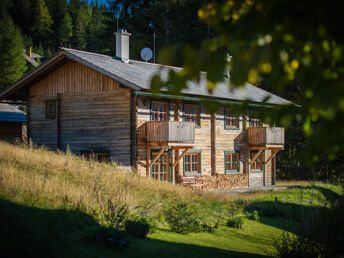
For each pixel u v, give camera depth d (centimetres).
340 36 252
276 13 252
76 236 823
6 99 2597
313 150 279
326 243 871
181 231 1128
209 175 2575
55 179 1195
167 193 1570
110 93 2172
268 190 2498
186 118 2433
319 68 284
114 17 4503
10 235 686
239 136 2814
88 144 2233
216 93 2462
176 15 4272
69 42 10681
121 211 1032
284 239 1064
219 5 303
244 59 271
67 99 2316
